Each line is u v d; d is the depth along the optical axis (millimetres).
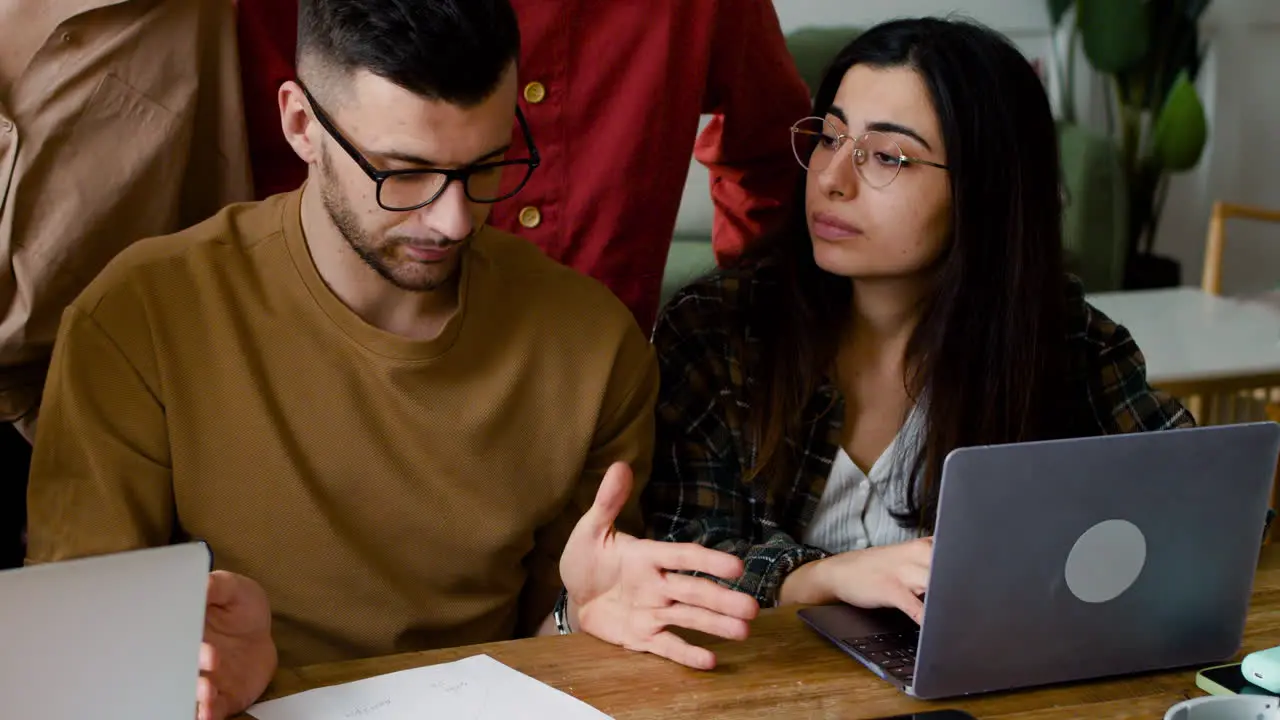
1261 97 5031
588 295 1456
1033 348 1598
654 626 1190
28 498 1277
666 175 1874
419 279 1242
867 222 1543
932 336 1587
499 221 1811
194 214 1660
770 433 1619
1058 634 1148
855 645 1211
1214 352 2662
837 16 4395
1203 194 5059
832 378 1648
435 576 1379
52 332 1526
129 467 1276
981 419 1598
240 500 1308
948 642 1111
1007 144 1559
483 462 1371
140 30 1528
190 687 926
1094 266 4105
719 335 1668
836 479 1637
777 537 1520
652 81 1806
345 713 1063
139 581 885
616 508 1251
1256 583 1399
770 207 2084
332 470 1327
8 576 846
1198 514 1157
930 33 1553
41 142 1494
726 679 1153
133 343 1286
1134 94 4633
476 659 1167
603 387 1424
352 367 1327
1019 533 1097
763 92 2006
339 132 1182
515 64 1203
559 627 1323
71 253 1513
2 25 1493
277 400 1317
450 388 1353
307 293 1317
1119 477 1114
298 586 1325
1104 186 4074
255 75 1695
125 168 1530
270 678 1101
